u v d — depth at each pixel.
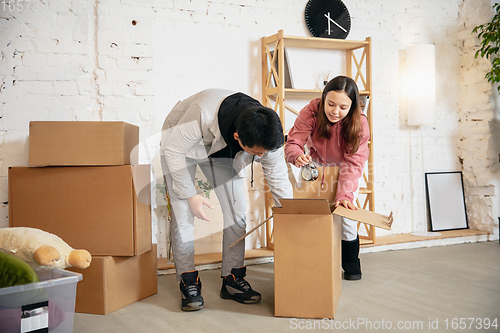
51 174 2.04
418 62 3.50
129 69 2.73
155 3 2.88
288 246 1.87
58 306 1.51
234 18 3.11
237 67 3.13
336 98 2.02
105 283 1.96
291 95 3.25
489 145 3.73
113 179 2.00
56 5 2.57
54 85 2.59
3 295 1.36
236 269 2.13
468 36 3.85
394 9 3.64
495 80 3.50
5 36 2.48
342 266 2.47
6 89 2.49
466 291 2.21
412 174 3.75
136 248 2.00
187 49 2.98
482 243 3.57
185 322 1.85
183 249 2.01
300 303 1.87
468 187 3.88
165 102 2.94
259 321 1.84
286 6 3.25
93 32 2.67
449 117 3.90
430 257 3.03
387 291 2.23
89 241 2.02
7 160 2.50
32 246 1.55
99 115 2.69
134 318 1.91
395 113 3.68
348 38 3.48
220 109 1.66
